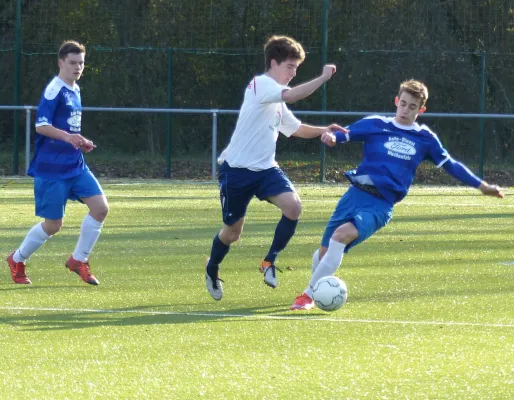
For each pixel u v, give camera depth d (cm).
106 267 1973
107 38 5238
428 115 4416
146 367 1112
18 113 4884
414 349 1200
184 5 5162
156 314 1450
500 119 5022
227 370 1097
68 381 1048
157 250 2256
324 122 5034
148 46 5216
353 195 1537
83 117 5325
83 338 1270
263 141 1572
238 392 1005
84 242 1728
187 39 5197
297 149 5075
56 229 1747
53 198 1722
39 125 1703
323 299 1425
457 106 5050
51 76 5250
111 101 5312
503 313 1455
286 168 4938
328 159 4997
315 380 1052
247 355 1172
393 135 1548
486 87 5047
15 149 4853
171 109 4584
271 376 1070
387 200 1530
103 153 5316
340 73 5059
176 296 1622
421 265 2012
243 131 1571
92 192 1744
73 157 1742
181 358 1156
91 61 5284
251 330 1327
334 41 5034
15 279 1744
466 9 5012
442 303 1546
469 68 5022
